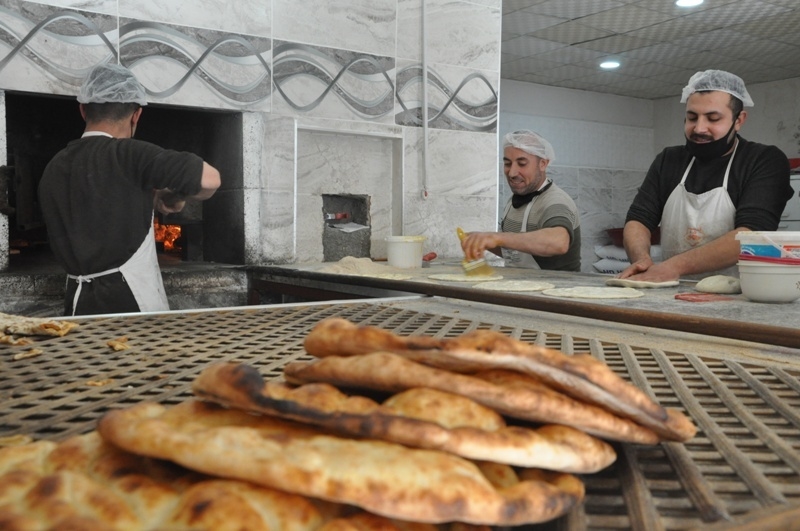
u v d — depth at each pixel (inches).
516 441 24.3
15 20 126.4
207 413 27.5
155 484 23.3
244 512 20.9
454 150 185.9
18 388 44.1
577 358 28.4
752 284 83.0
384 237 180.2
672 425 29.2
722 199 121.9
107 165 103.7
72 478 22.8
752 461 31.6
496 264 194.7
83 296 104.6
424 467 22.2
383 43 171.8
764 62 322.7
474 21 186.5
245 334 64.6
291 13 156.8
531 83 369.7
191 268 147.9
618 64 327.6
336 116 165.5
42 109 153.3
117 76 109.0
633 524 25.1
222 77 148.6
